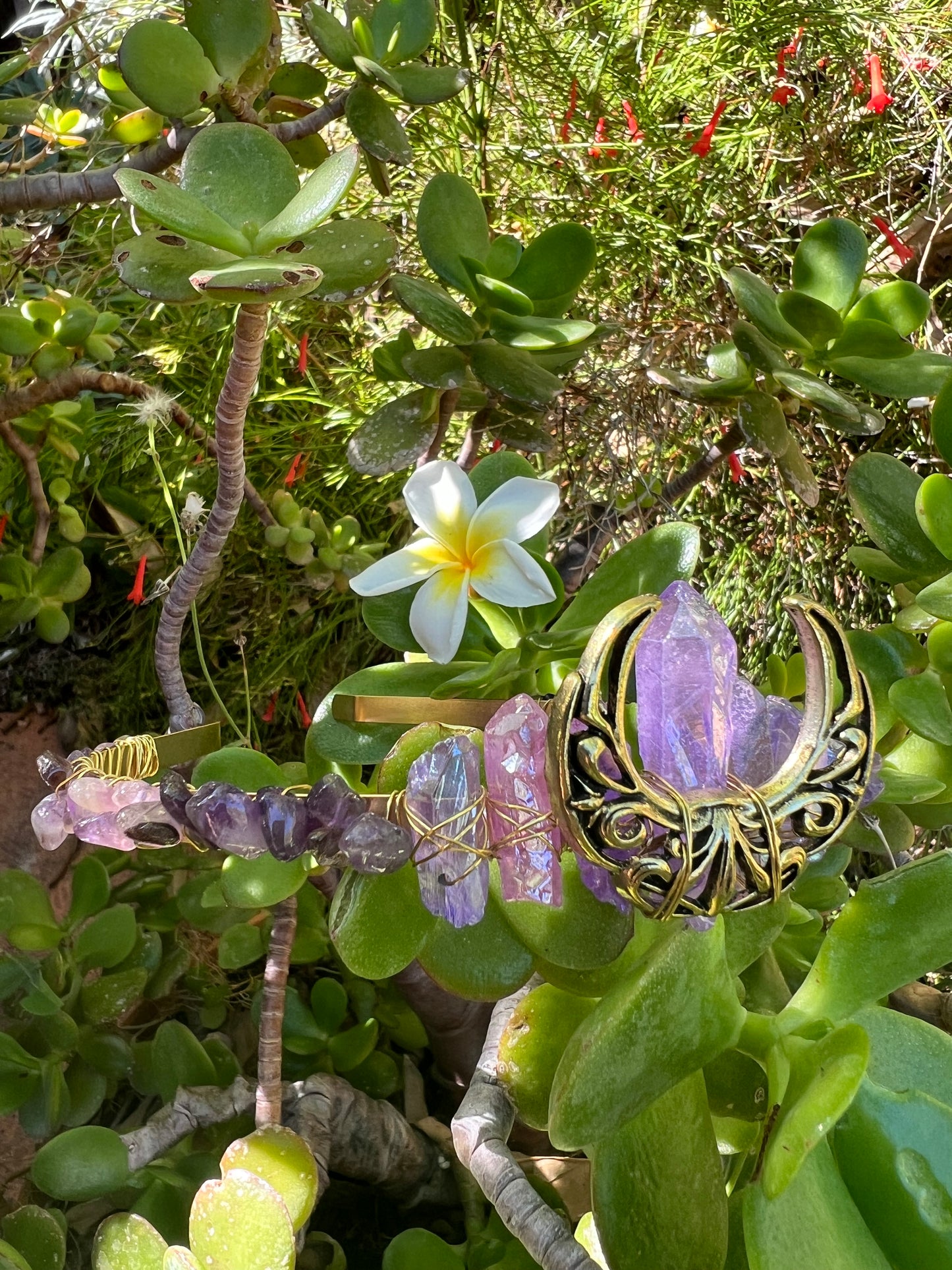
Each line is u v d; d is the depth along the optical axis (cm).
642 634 16
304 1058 29
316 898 29
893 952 18
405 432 25
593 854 16
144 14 39
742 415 26
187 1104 25
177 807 17
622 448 40
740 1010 18
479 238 25
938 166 38
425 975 28
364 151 27
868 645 24
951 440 23
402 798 17
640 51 39
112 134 31
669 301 38
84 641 39
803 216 40
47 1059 25
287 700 39
